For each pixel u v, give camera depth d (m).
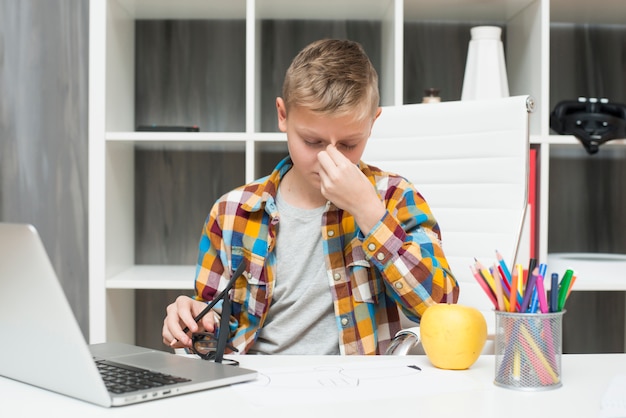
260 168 2.40
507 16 2.34
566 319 2.53
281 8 2.26
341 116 1.07
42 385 0.77
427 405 0.71
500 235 1.49
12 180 2.45
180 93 2.45
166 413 0.68
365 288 1.24
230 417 0.67
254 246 1.29
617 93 2.47
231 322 1.27
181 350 1.22
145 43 2.44
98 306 2.02
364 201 1.09
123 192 2.26
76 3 2.43
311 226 1.29
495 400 0.73
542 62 2.03
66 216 2.46
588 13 2.29
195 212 2.49
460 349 0.85
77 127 2.45
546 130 2.03
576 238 2.51
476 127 1.55
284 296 1.29
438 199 1.58
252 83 2.04
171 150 2.48
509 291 0.82
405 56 2.45
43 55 2.43
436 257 1.20
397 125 1.64
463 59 2.45
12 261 0.70
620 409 0.68
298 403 0.71
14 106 2.44
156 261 2.48
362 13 2.33
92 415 0.68
